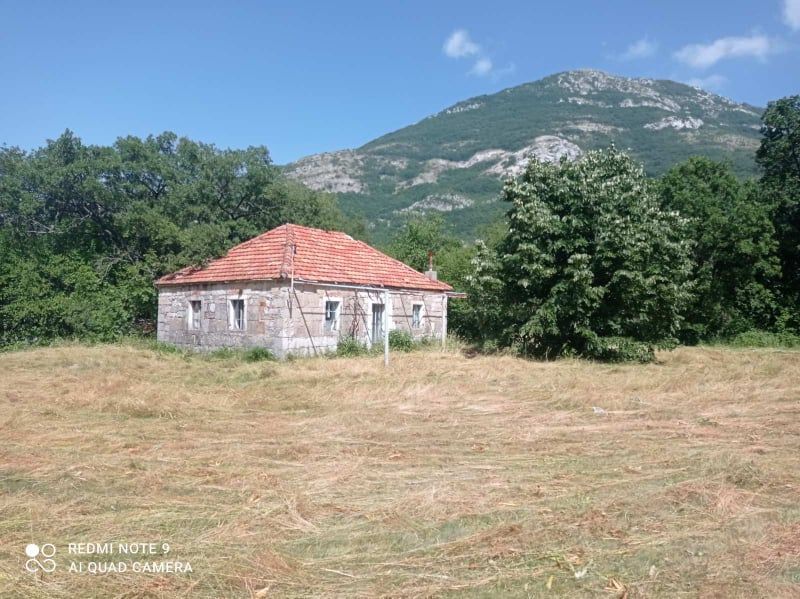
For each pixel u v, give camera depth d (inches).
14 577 177.9
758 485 264.1
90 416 410.3
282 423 393.4
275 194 1170.0
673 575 181.8
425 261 1519.4
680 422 399.9
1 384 538.3
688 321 1242.0
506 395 502.9
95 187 1016.9
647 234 777.6
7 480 268.5
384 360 704.4
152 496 248.8
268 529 215.8
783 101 1255.5
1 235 1006.4
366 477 276.1
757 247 1178.6
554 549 199.6
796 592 170.9
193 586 174.1
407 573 183.5
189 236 957.8
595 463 300.0
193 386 546.6
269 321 789.2
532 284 812.6
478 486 261.6
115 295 1011.9
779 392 516.4
